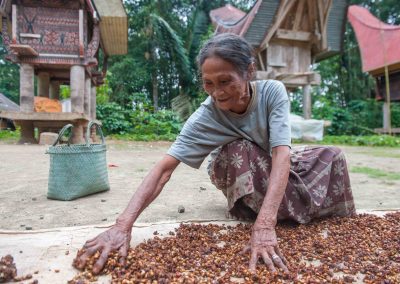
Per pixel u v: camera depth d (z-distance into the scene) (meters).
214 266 1.88
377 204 3.58
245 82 1.99
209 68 1.89
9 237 2.34
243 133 2.44
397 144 12.39
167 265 1.85
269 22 12.06
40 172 5.12
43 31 8.91
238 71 1.90
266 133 2.41
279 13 11.88
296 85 13.26
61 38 9.00
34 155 7.06
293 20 12.49
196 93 17.81
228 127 2.44
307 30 12.65
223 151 2.55
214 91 1.97
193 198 3.65
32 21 8.83
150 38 19.34
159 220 2.85
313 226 2.61
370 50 17.91
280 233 2.44
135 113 14.16
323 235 2.44
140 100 16.16
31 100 9.02
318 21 12.26
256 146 2.49
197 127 2.41
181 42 18.33
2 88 37.50
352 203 2.82
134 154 7.91
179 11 23.56
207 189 4.14
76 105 9.21
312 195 2.58
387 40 17.16
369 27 18.44
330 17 12.94
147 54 20.06
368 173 5.71
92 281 1.74
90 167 3.62
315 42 12.67
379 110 20.56
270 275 1.76
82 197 3.64
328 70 24.45
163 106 22.84
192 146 2.40
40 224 2.75
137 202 2.14
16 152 7.55
